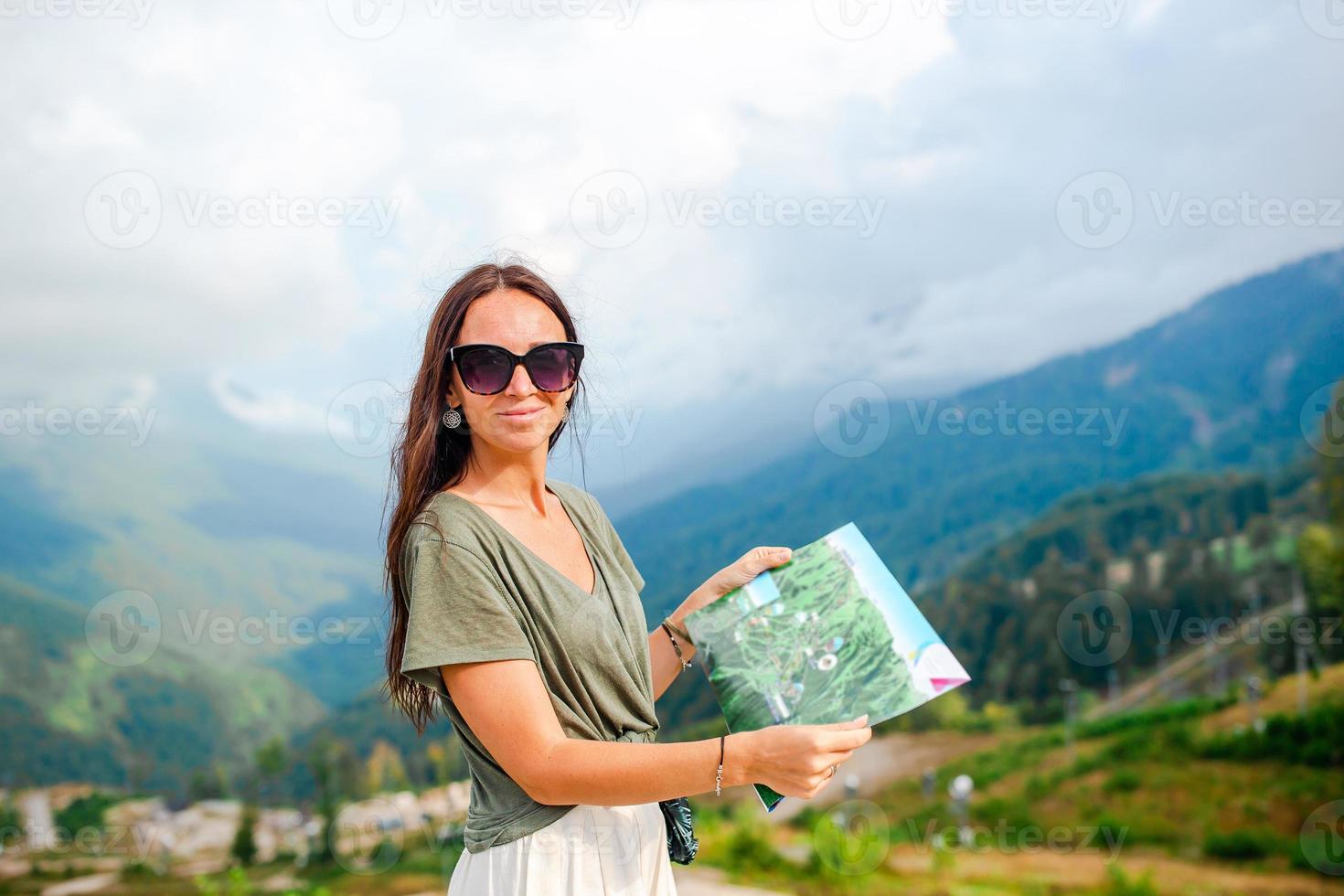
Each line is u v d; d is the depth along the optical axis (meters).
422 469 1.35
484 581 1.22
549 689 1.26
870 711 1.27
